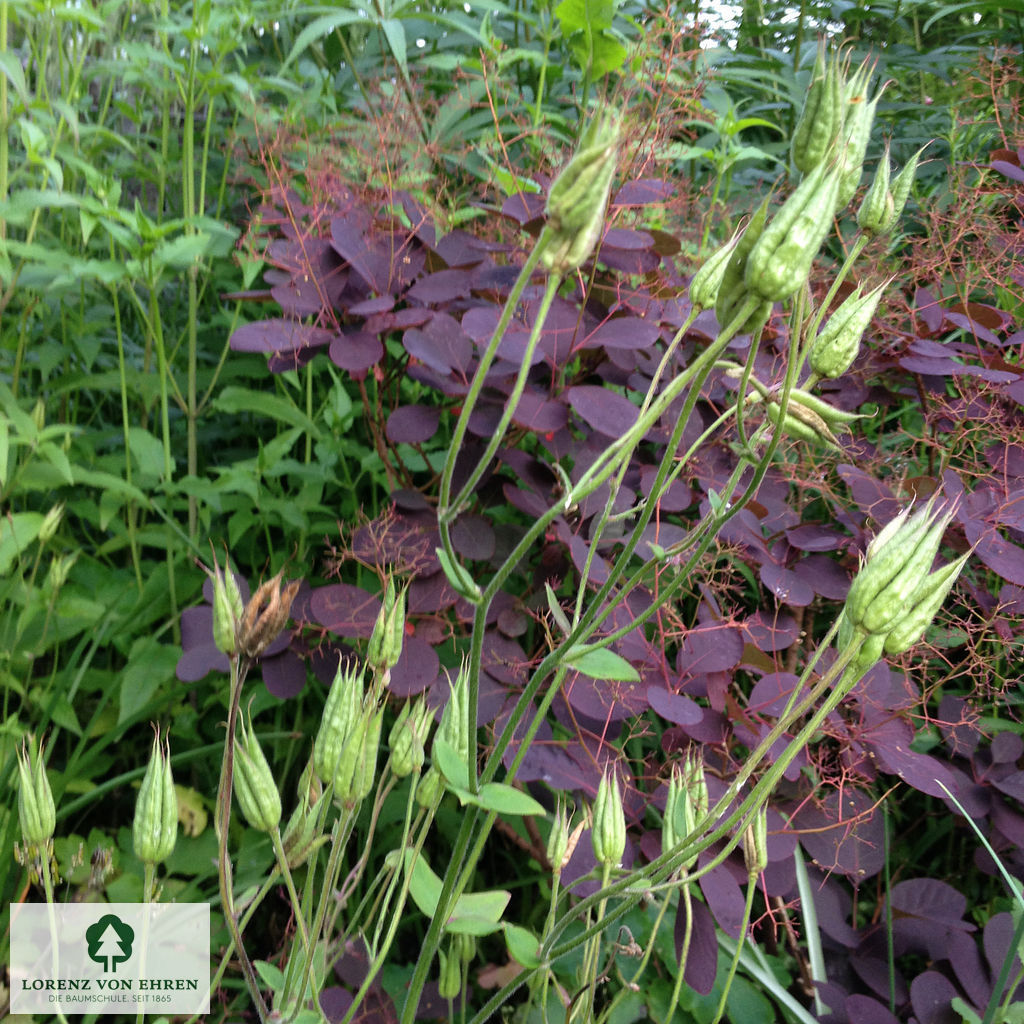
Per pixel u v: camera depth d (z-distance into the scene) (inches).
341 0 92.4
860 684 56.2
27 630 71.7
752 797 30.4
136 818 31.7
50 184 83.3
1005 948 51.3
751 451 34.0
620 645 54.8
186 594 78.1
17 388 81.3
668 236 62.4
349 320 66.4
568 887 40.7
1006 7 106.0
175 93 89.0
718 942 56.2
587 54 75.5
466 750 38.8
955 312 73.4
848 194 32.9
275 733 66.1
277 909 67.0
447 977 47.8
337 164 77.4
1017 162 82.0
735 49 115.3
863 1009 50.9
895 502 61.3
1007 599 61.5
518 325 60.1
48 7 71.1
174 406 92.7
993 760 61.2
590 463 61.1
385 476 79.4
